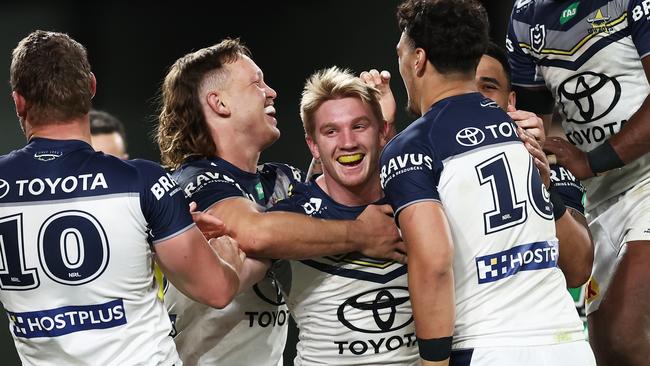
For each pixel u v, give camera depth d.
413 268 9.87
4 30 29.58
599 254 14.02
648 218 13.19
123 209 9.80
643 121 12.27
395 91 27.67
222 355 12.41
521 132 11.09
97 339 9.87
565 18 13.18
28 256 9.74
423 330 9.87
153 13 29.48
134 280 9.97
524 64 14.02
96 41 29.58
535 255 10.33
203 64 12.73
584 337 10.59
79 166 9.85
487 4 26.80
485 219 10.16
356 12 28.17
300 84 28.39
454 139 10.26
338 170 11.44
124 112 29.52
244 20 28.89
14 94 10.12
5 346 25.20
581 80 13.26
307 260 11.53
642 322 12.72
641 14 12.48
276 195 13.20
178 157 13.02
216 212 11.65
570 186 12.53
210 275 10.32
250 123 12.73
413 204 9.93
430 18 10.55
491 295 10.17
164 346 10.29
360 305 11.41
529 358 9.98
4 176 9.88
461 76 10.67
